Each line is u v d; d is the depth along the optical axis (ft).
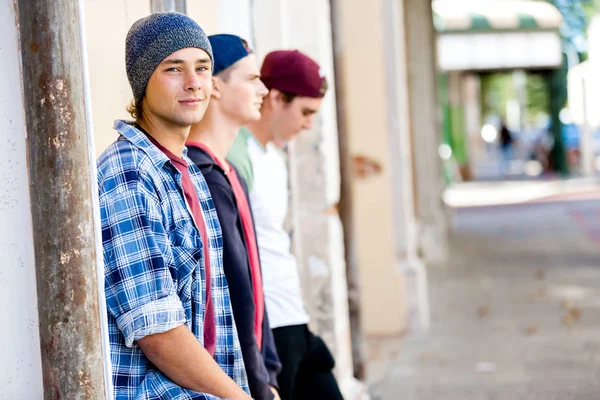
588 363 32.30
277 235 16.57
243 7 21.81
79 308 9.89
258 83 14.25
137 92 11.50
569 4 131.75
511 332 37.86
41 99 9.74
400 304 38.42
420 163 57.31
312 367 16.99
